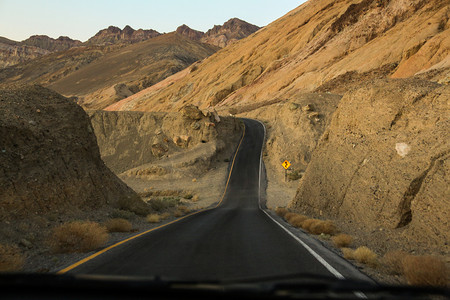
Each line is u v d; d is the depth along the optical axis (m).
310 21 158.62
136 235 11.92
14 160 12.55
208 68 195.75
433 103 14.77
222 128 70.50
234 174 53.69
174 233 12.17
